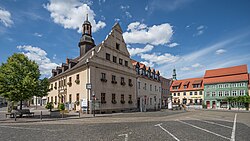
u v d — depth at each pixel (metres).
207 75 74.50
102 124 15.88
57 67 41.84
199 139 9.30
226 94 66.56
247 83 62.72
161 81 60.44
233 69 69.19
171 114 30.30
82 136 10.08
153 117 23.88
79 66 30.95
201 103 73.69
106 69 32.69
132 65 40.91
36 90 21.62
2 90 19.78
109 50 34.19
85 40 40.47
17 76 20.52
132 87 40.00
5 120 18.62
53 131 11.92
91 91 29.06
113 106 33.47
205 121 18.61
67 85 35.06
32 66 22.14
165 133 11.05
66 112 28.91
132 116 25.48
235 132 11.56
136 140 9.02
